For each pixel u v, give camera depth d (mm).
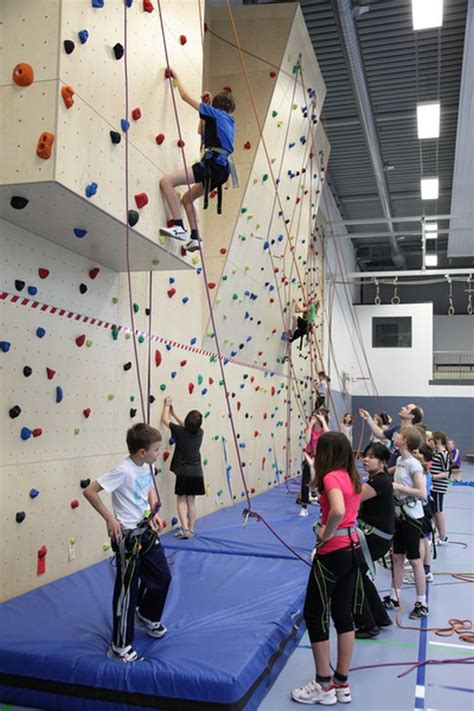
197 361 6547
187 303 6285
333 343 15531
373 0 7703
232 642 2979
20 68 3004
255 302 8078
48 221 3602
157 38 4047
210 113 4184
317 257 13328
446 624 3998
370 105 10328
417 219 14016
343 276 17031
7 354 3604
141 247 4105
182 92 4223
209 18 7164
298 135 8227
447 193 14938
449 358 20875
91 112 3273
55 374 4047
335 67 9477
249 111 6930
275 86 6949
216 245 6781
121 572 2830
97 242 4023
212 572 4340
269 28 7023
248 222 7105
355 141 12055
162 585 3014
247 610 3498
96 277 4555
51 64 3021
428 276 21859
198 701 2580
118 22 3555
